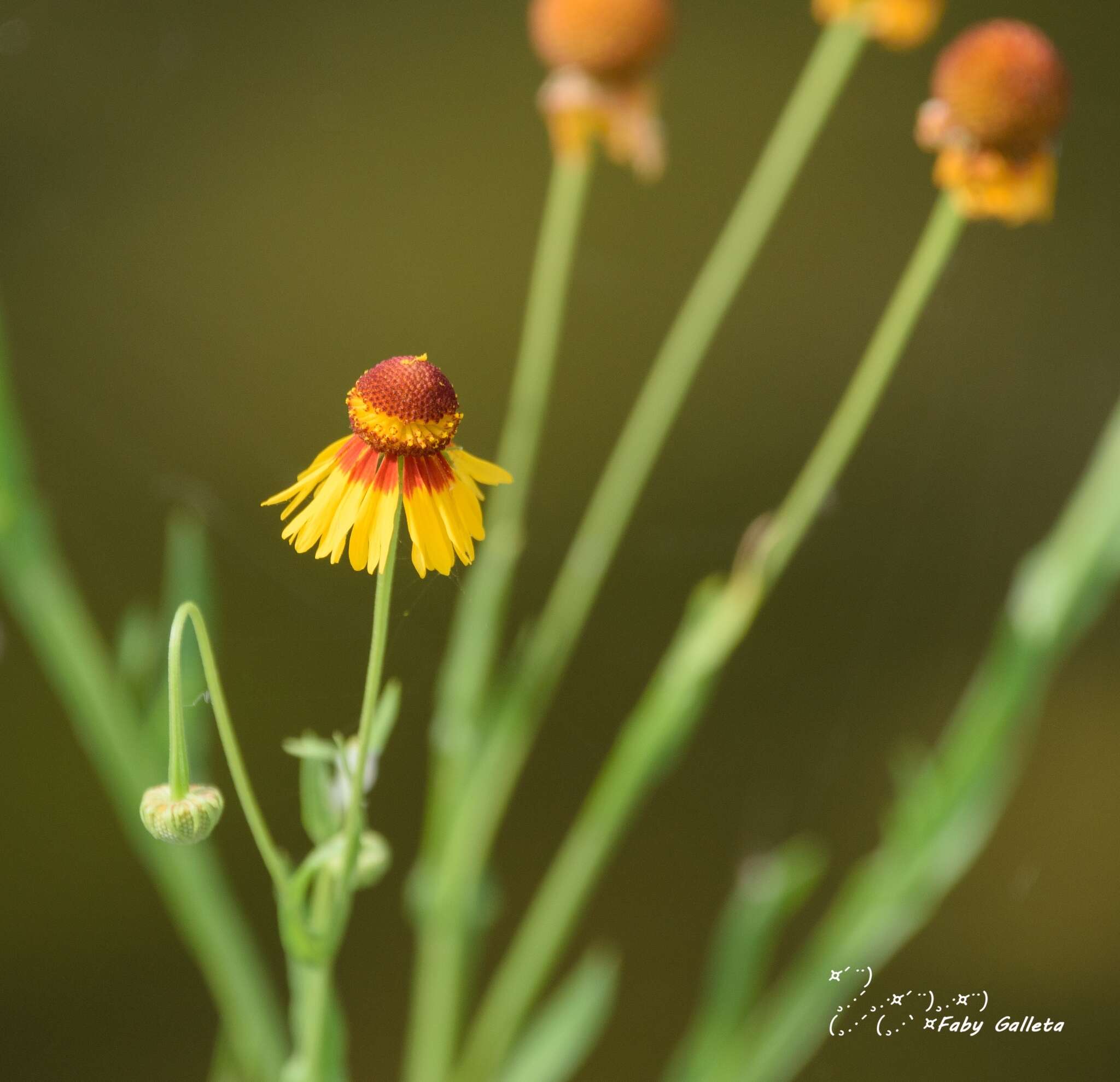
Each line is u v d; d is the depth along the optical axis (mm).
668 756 591
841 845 934
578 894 595
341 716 694
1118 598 991
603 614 931
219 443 936
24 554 584
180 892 586
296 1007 534
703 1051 602
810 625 989
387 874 854
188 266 998
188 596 592
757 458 1012
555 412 1001
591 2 590
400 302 1013
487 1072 594
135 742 586
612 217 1062
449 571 501
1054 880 935
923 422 1042
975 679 985
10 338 942
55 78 1026
